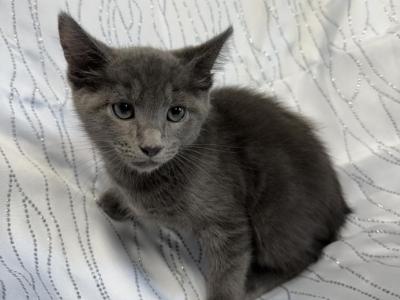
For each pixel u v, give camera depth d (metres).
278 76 0.35
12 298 0.20
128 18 0.32
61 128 0.26
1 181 0.21
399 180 0.30
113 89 0.21
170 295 0.23
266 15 0.36
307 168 0.26
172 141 0.21
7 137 0.24
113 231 0.24
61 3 0.29
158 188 0.23
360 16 0.35
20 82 0.26
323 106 0.34
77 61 0.22
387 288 0.22
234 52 0.35
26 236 0.21
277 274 0.25
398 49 0.33
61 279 0.21
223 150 0.24
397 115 0.33
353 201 0.30
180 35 0.34
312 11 0.36
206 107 0.23
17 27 0.27
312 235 0.26
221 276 0.24
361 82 0.34
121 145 0.21
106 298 0.21
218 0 0.35
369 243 0.25
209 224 0.23
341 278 0.23
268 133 0.26
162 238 0.26
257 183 0.25
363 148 0.32
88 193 0.25
